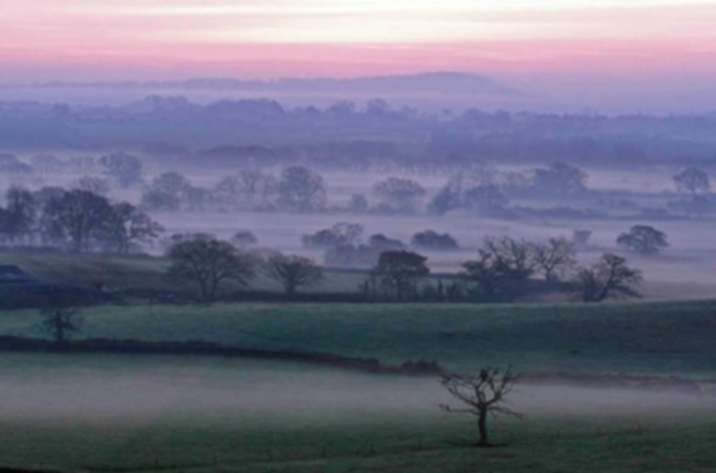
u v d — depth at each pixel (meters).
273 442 65.88
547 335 106.94
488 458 59.38
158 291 131.38
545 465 57.06
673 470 55.56
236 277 135.62
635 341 103.81
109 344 100.31
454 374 87.88
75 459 61.19
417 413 75.31
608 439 64.62
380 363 95.50
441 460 59.00
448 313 117.62
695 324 108.69
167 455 62.19
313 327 110.12
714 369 93.81
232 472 56.81
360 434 68.12
